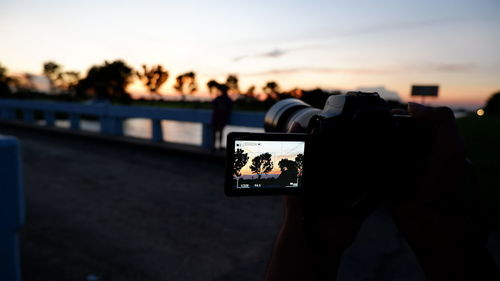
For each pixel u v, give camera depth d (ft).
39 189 16.56
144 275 8.91
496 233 10.64
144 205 14.44
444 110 2.31
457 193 2.19
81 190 16.49
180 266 9.43
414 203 2.27
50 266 9.18
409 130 2.31
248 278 8.91
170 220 12.78
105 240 10.93
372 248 10.53
